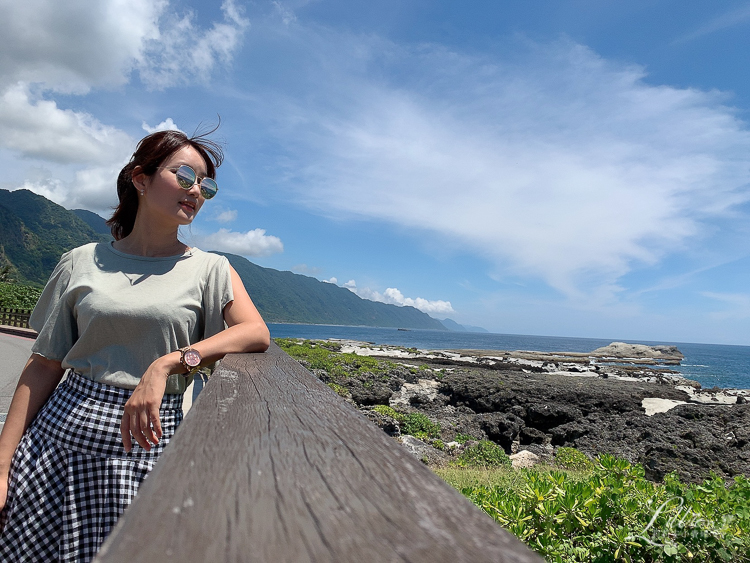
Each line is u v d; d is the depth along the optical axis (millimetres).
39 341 1854
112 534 484
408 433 15602
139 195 2053
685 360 110062
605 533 3174
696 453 13219
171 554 441
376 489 653
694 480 12070
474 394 20922
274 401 1226
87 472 1680
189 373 1891
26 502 1649
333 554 456
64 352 1885
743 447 13844
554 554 2979
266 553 452
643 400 21688
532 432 17266
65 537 1622
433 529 528
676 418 17234
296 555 449
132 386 1775
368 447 863
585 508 3307
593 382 28328
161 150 1897
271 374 1601
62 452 1693
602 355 100062
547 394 20797
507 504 3357
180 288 1895
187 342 1915
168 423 1816
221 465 723
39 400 1887
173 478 658
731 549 3021
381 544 482
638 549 3041
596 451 15555
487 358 51719
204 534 490
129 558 427
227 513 548
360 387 19516
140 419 1610
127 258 1923
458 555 462
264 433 923
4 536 1643
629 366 69188
